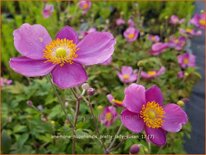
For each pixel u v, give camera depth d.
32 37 0.16
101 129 0.23
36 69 0.15
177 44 0.36
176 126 0.16
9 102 0.28
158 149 0.25
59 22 0.41
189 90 0.34
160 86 0.31
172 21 0.42
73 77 0.15
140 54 0.36
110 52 0.15
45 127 0.23
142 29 0.42
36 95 0.29
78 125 0.18
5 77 0.34
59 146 0.24
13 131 0.26
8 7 0.49
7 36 0.36
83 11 0.41
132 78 0.30
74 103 0.25
